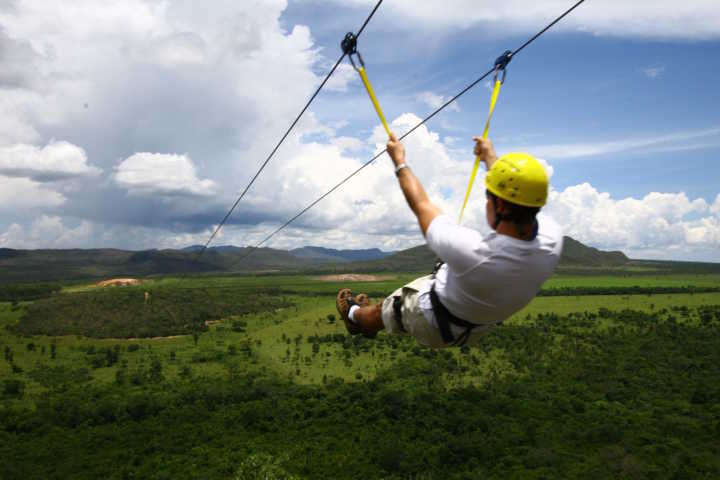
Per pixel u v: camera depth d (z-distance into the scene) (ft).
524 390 292.20
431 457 206.39
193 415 272.31
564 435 222.89
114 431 254.27
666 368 326.03
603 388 290.15
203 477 187.52
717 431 215.72
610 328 451.12
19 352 438.40
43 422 267.59
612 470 182.29
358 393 291.38
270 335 491.72
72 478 197.88
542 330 450.30
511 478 181.16
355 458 206.69
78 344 474.08
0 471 202.49
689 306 555.69
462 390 290.35
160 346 460.55
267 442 229.86
